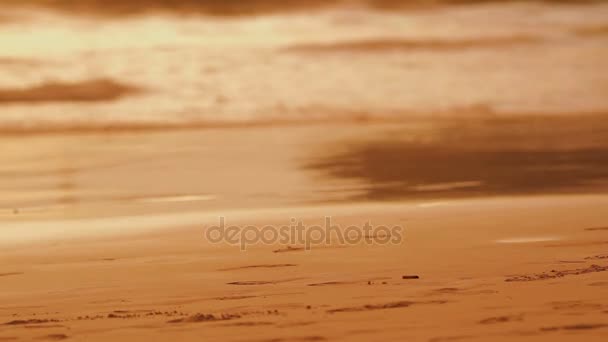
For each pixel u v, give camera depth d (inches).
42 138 3307.1
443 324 828.6
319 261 1222.3
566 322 823.1
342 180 2159.2
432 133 3201.3
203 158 2662.4
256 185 2124.8
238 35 5639.8
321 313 893.2
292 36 5610.2
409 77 4621.1
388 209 1712.6
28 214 1814.7
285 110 3919.8
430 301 932.6
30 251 1385.3
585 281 1013.2
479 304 910.4
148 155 2773.1
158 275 1163.9
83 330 865.5
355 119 3698.3
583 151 2608.3
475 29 5846.5
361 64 4884.4
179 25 5910.4
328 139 3078.2
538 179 2101.4
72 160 2699.3
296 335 810.8
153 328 859.4
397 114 3831.2
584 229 1454.2
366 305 919.7
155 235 1502.2
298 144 2957.7
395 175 2225.6
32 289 1106.1
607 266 1117.7
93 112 3895.2
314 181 2158.0
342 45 5290.4
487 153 2608.3
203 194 2022.6
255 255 1283.2
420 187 2017.7
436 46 5319.9
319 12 6299.2
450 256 1236.5
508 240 1364.4
